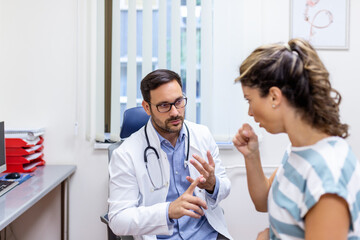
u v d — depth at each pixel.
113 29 2.10
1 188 1.55
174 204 1.17
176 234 1.35
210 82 2.10
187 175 1.45
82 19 2.13
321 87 0.71
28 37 2.13
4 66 2.13
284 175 0.77
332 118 0.73
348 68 2.15
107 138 2.20
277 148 2.16
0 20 2.12
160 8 2.08
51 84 2.14
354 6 2.13
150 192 1.38
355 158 0.71
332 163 0.67
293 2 2.12
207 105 2.11
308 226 0.67
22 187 1.64
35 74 2.14
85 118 2.16
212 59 2.10
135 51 2.10
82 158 2.17
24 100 2.15
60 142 2.16
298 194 0.71
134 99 2.12
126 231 1.22
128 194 1.32
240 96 2.12
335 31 2.13
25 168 1.94
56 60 2.14
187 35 2.09
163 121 1.36
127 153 1.39
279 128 0.77
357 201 0.66
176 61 2.10
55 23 2.13
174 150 1.46
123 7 2.12
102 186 2.18
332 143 0.72
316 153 0.71
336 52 2.14
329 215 0.63
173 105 1.34
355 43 2.14
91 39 2.08
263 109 0.76
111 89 2.13
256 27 2.09
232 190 2.17
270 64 0.74
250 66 0.76
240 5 2.07
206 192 1.40
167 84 1.33
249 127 0.97
